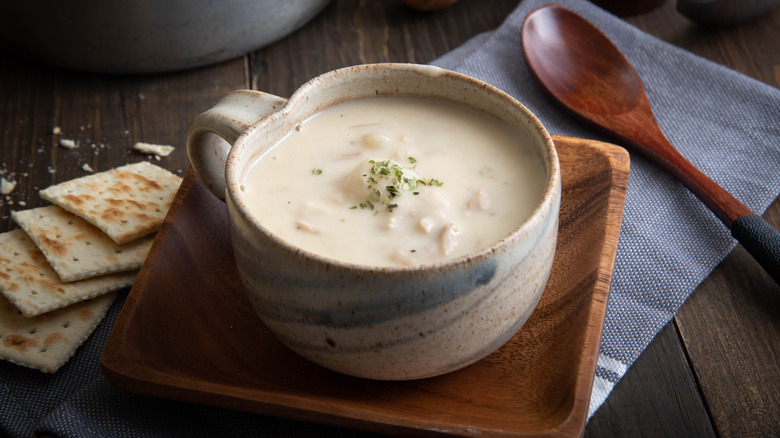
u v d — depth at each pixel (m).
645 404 0.46
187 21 0.60
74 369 0.47
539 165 0.44
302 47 0.67
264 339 0.45
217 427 0.45
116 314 0.49
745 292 0.50
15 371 0.47
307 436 0.45
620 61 0.60
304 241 0.42
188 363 0.44
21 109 0.62
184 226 0.48
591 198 0.49
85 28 0.60
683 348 0.48
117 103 0.62
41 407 0.46
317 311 0.40
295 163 0.45
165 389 0.42
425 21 0.69
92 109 0.62
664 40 0.66
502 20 0.69
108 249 0.50
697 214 0.53
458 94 0.47
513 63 0.63
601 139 0.58
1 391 0.46
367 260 0.42
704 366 0.48
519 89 0.61
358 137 0.46
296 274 0.39
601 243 0.47
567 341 0.44
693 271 0.51
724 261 0.52
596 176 0.50
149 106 0.62
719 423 0.46
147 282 0.45
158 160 0.59
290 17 0.64
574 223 0.48
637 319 0.49
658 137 0.56
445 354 0.41
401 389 0.43
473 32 0.68
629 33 0.63
